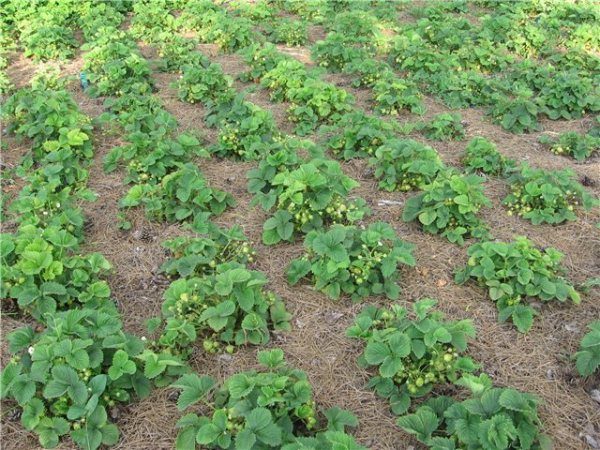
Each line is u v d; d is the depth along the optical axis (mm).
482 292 1803
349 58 3270
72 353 1408
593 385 1511
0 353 1595
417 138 2656
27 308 1690
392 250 1801
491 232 2051
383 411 1455
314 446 1262
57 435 1362
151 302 1793
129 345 1512
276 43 3736
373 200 2229
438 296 1790
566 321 1700
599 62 3250
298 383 1405
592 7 4023
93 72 3115
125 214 2133
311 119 2695
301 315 1729
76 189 2268
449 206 2031
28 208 1962
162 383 1497
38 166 2438
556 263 1841
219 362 1577
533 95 3051
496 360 1584
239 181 2342
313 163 2057
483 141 2414
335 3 4246
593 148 2533
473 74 3059
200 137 2596
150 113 2658
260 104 2939
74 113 2557
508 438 1294
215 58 3482
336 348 1627
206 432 1300
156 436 1399
